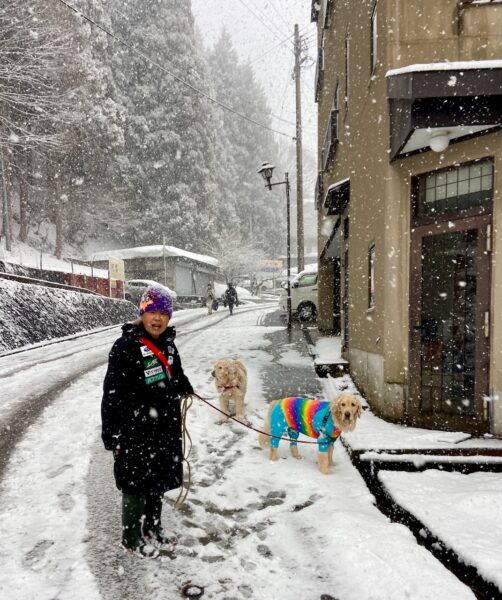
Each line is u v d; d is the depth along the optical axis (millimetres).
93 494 3725
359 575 2617
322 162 14094
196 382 7867
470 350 5055
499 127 4609
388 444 4500
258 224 67875
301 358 10148
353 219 7930
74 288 18750
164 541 3039
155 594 2514
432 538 3113
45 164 30312
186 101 46250
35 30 21531
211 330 15883
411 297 5430
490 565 2646
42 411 6148
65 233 38906
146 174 44000
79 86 28031
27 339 12477
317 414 4316
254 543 3053
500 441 4566
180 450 3027
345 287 9359
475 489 3727
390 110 5445
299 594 2527
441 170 5227
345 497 3738
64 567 2740
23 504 3557
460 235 5098
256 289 50500
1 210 30547
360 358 7148
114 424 2631
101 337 14797
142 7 47125
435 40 5176
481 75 4367
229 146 65312
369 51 6691
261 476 4176
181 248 44750
